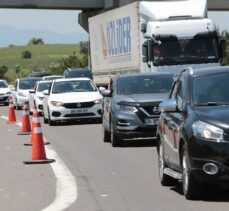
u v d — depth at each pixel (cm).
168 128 2098
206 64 4856
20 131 4497
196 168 1816
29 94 6456
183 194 2011
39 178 2414
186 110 1952
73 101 4928
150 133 3316
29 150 3331
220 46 4906
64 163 2803
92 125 4856
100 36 6462
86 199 1991
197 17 5034
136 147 3347
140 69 5231
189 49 4869
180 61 4844
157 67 4847
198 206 1822
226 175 1786
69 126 4853
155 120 3306
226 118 1823
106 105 3628
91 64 6881
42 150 2856
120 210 1816
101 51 6456
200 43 4888
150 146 3369
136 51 5366
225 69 2077
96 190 2141
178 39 4872
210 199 1912
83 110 4928
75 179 2372
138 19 5284
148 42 4912
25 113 4303
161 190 2111
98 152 3189
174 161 2042
